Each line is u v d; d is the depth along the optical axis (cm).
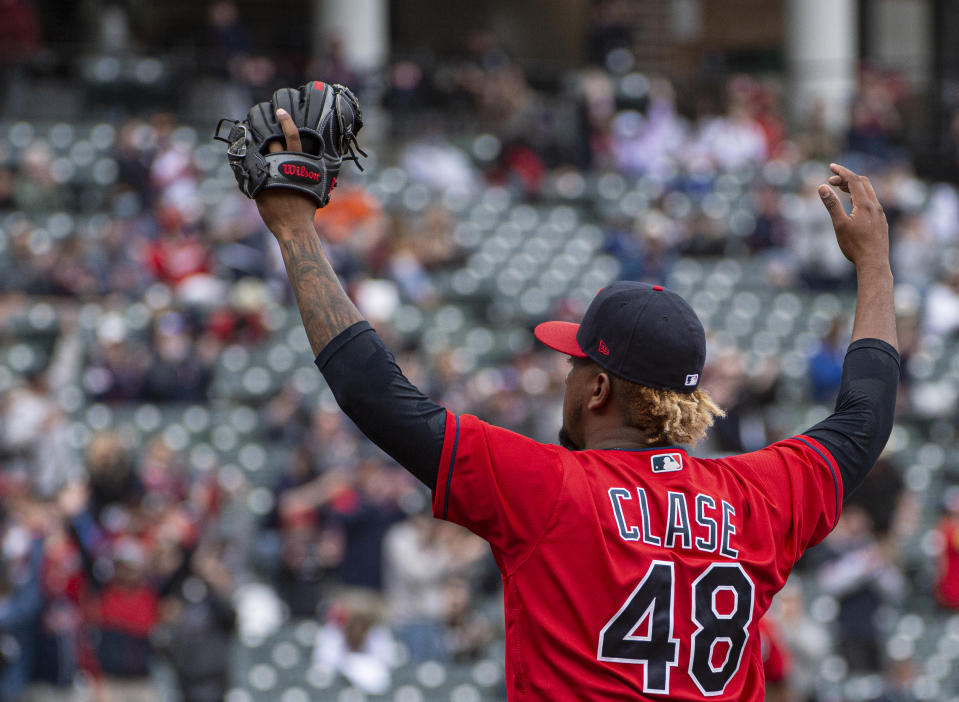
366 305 4912
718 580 812
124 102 6462
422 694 3438
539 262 5872
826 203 953
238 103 6569
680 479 834
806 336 5597
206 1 8181
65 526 3222
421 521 3594
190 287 4900
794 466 875
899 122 7488
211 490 3853
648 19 9069
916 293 5847
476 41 7400
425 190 6250
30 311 4719
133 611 3127
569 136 6888
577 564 790
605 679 782
